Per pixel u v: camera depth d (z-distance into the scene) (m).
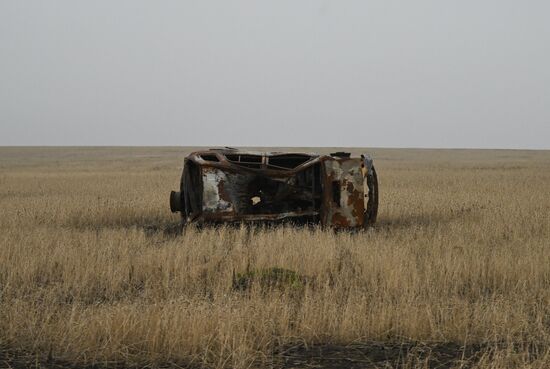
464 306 9.91
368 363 7.98
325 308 9.39
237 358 7.75
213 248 15.02
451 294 11.08
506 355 7.77
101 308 9.67
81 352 8.09
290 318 9.43
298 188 18.12
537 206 24.47
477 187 37.41
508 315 9.34
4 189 38.41
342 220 17.80
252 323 8.87
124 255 13.91
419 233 17.06
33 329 8.74
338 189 17.89
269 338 8.62
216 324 8.64
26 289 11.57
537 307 10.06
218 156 18.34
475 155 173.75
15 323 8.88
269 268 12.54
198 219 17.70
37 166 94.06
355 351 8.41
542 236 17.03
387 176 52.75
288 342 8.66
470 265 12.68
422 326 8.98
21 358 8.06
